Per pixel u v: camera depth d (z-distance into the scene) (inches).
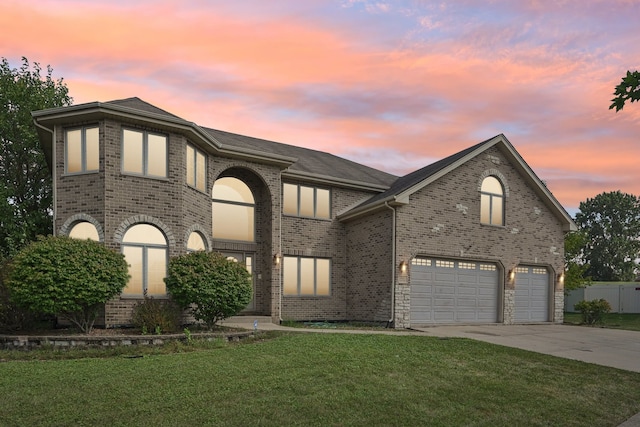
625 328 735.1
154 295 524.4
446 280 706.8
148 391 267.4
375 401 268.4
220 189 674.8
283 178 721.0
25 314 466.9
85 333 452.1
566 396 310.8
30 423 216.1
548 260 814.5
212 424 220.4
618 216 2447.1
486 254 737.6
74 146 523.8
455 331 609.6
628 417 279.0
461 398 287.1
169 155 545.0
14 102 775.7
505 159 779.4
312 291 731.4
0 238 743.1
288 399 261.3
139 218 518.0
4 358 366.9
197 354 376.8
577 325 788.0
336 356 375.2
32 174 818.2
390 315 647.1
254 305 681.0
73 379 289.9
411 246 664.4
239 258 682.8
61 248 431.2
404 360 376.8
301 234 726.5
